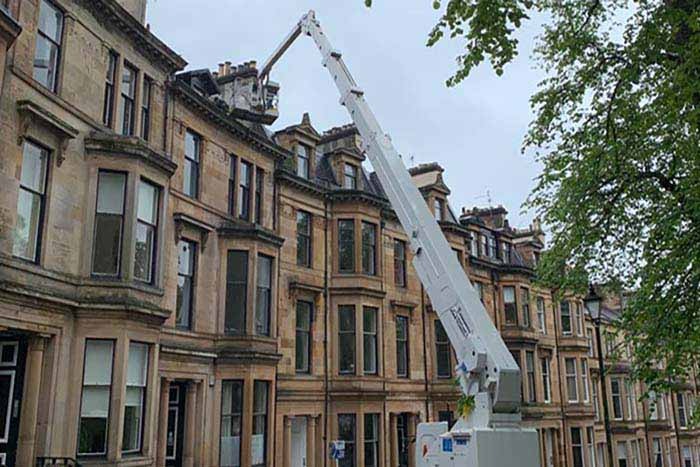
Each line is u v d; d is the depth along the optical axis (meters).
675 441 46.06
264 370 20.02
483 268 34.06
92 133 14.86
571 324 38.88
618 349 15.02
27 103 12.68
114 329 14.19
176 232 18.11
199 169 19.64
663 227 13.62
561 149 15.55
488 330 9.59
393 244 28.06
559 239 16.16
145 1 18.31
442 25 10.20
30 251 13.09
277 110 23.33
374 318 25.75
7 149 12.39
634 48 12.28
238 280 20.23
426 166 32.88
